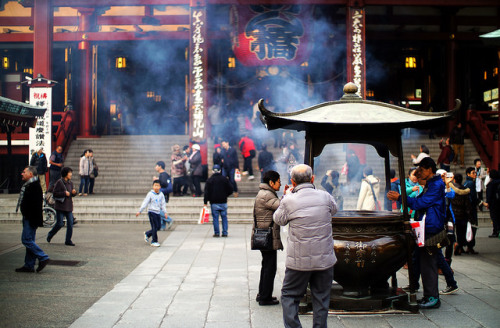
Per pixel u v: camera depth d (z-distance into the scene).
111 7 25.19
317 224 5.26
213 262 9.62
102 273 8.66
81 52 26.00
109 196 18.16
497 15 24.92
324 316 5.25
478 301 6.93
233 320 6.06
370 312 6.40
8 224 15.39
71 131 23.75
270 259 6.73
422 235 6.51
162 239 12.46
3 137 23.62
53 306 6.64
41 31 19.45
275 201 6.71
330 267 5.27
